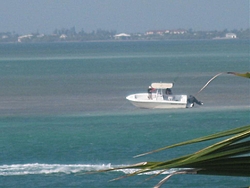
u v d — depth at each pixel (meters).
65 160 90.12
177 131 128.25
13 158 93.25
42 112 174.25
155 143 112.25
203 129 131.50
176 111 165.38
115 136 120.38
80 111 174.88
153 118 152.12
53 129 134.62
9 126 142.62
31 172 79.38
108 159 91.62
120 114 164.00
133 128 133.38
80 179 73.62
